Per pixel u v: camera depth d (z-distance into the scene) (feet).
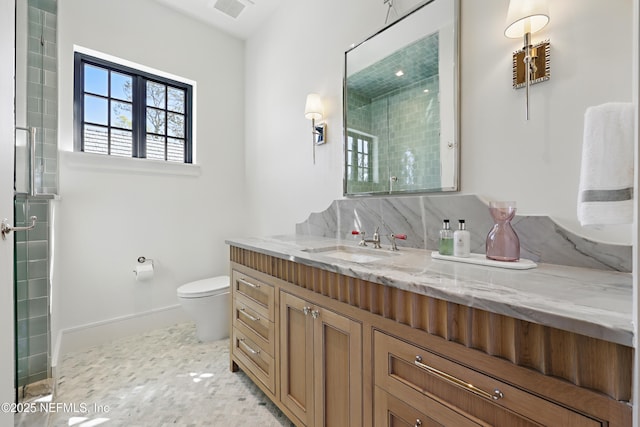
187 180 8.46
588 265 3.02
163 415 4.57
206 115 8.82
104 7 7.07
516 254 3.24
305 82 6.99
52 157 6.11
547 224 3.28
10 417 2.91
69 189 6.59
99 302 7.00
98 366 5.98
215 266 8.98
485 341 2.13
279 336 4.37
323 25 6.44
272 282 4.55
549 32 3.30
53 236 5.63
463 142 4.08
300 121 7.16
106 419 4.47
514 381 1.98
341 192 6.03
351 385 3.22
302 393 3.95
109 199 7.15
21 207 4.88
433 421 2.45
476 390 2.17
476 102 3.94
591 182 2.20
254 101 9.09
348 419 3.27
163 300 8.01
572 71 3.15
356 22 5.66
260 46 8.77
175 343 7.04
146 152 8.03
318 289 3.67
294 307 4.07
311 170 6.84
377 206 5.16
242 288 5.45
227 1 7.77
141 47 7.61
